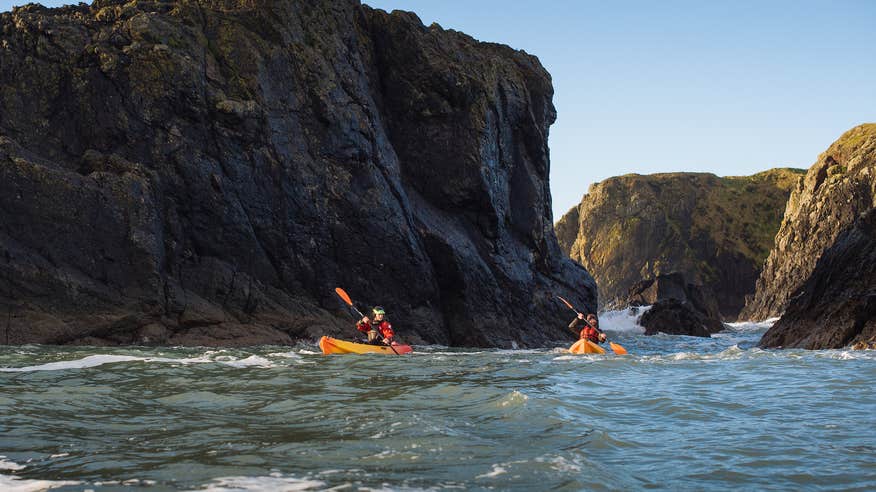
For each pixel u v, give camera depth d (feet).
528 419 18.62
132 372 30.12
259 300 63.87
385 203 73.51
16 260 52.34
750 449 15.33
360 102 76.95
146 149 63.21
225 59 69.36
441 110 82.84
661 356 45.60
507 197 91.40
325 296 69.26
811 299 66.03
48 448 14.84
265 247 66.69
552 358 44.19
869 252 61.57
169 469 13.03
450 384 27.35
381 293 72.38
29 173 55.06
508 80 93.81
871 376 29.68
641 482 12.61
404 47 84.69
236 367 33.83
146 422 18.17
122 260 57.06
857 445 15.69
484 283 79.82
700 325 140.26
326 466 13.35
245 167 66.13
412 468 13.24
